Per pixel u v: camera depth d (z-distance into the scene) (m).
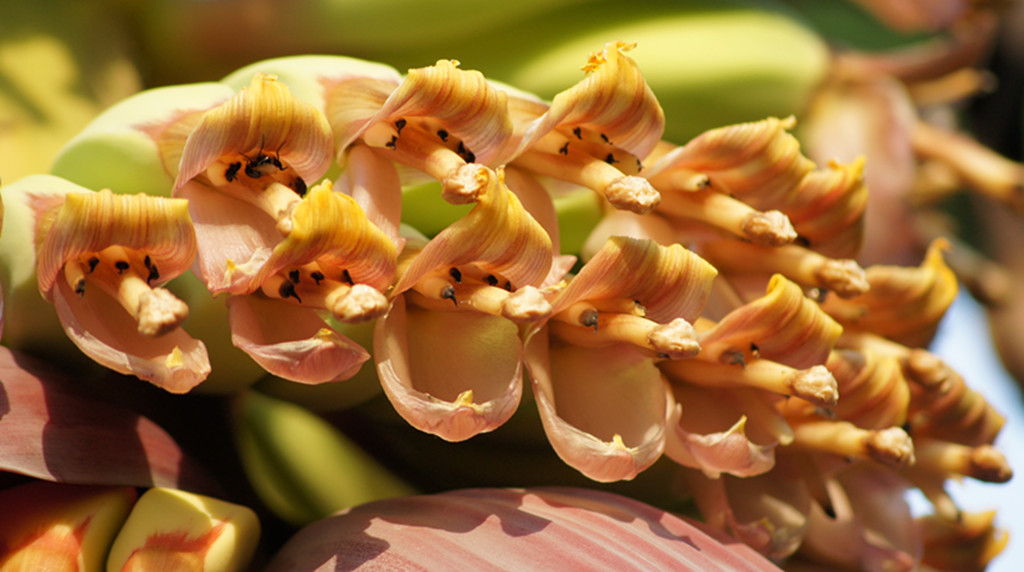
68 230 0.36
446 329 0.38
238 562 0.38
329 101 0.39
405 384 0.37
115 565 0.38
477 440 0.43
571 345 0.39
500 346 0.38
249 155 0.37
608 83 0.38
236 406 0.42
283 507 0.43
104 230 0.36
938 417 0.43
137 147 0.39
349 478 0.43
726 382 0.40
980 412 0.43
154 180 0.39
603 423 0.39
